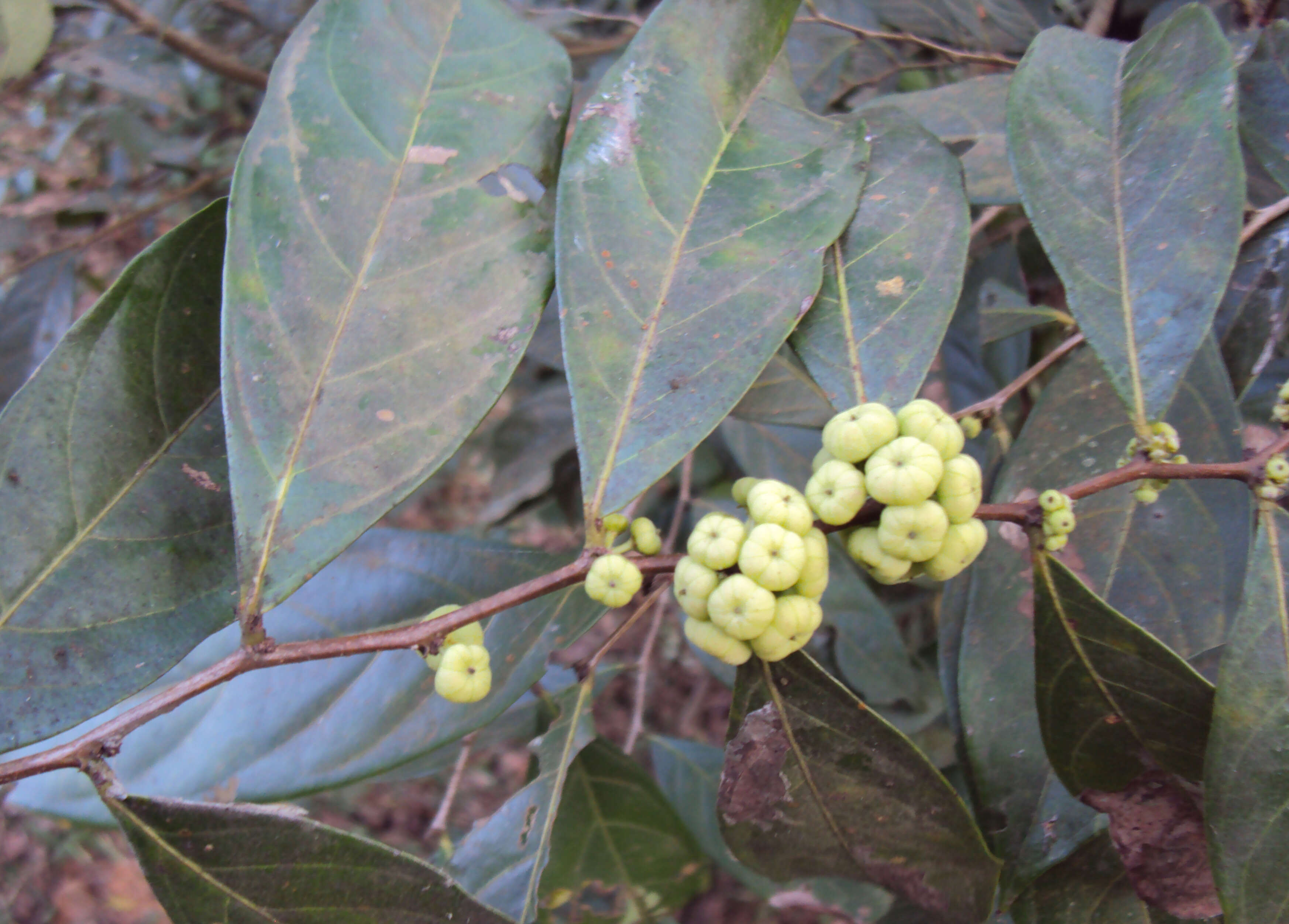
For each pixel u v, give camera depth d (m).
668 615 0.42
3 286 0.48
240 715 0.21
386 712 0.21
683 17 0.20
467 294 0.18
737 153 0.20
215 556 0.19
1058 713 0.18
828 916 0.42
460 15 0.20
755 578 0.15
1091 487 0.17
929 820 0.19
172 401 0.19
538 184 0.19
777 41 0.21
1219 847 0.16
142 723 0.15
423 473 0.17
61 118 0.54
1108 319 0.18
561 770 0.22
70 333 0.18
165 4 0.41
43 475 0.18
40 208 0.51
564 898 0.29
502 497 0.47
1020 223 0.33
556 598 0.22
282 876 0.16
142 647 0.18
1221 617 0.20
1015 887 0.20
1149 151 0.19
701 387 0.18
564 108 0.20
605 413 0.18
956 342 0.29
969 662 0.21
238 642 0.22
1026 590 0.21
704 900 0.43
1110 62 0.20
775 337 0.18
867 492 0.16
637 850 0.29
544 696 0.30
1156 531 0.21
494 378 0.18
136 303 0.18
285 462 0.17
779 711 0.18
